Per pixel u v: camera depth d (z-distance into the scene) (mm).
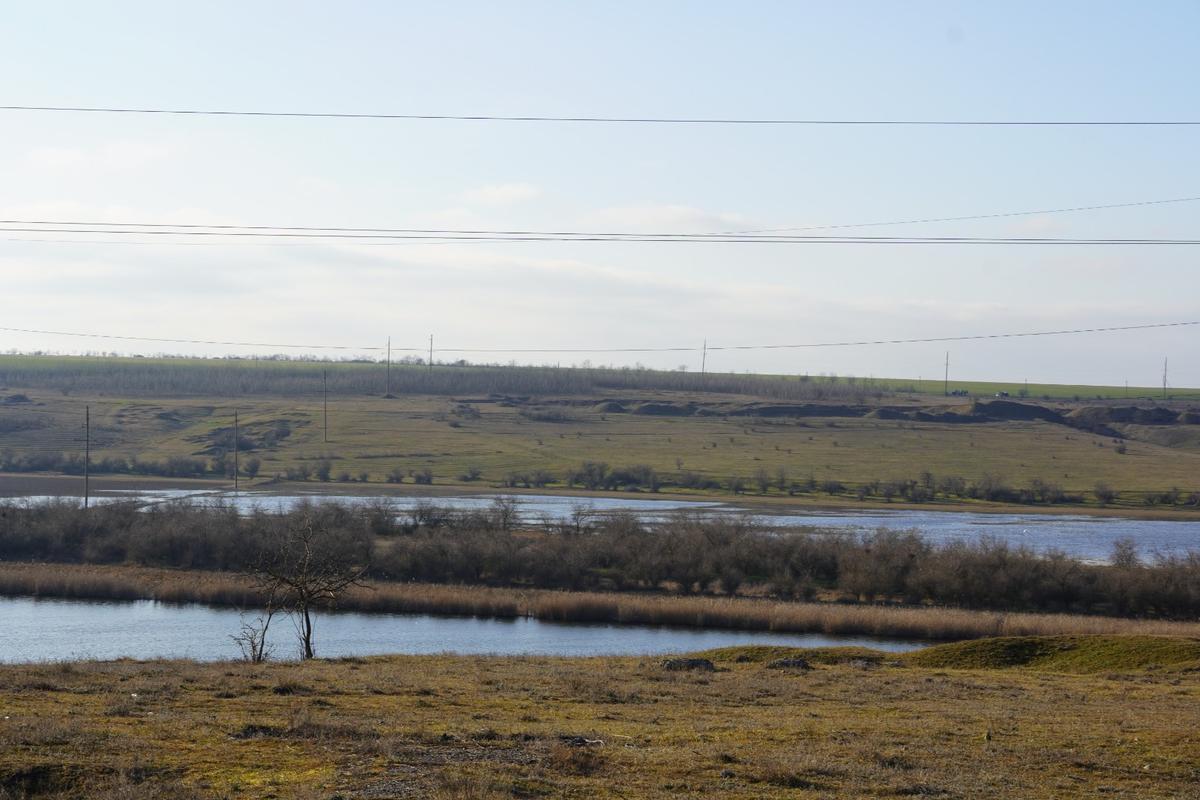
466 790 17766
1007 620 67000
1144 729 26625
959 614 68750
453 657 43031
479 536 90375
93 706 24844
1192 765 22609
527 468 186500
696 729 25234
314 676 33062
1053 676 39438
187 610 72438
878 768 21203
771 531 113250
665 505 145000
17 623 66562
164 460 181625
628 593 81062
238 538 89000
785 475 185500
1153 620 73062
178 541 89938
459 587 80188
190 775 18859
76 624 66375
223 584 78188
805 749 22953
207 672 32938
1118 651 43562
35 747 19969
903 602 78812
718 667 40375
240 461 184125
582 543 89125
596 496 155875
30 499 129375
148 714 24219
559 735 23406
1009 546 108312
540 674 36094
